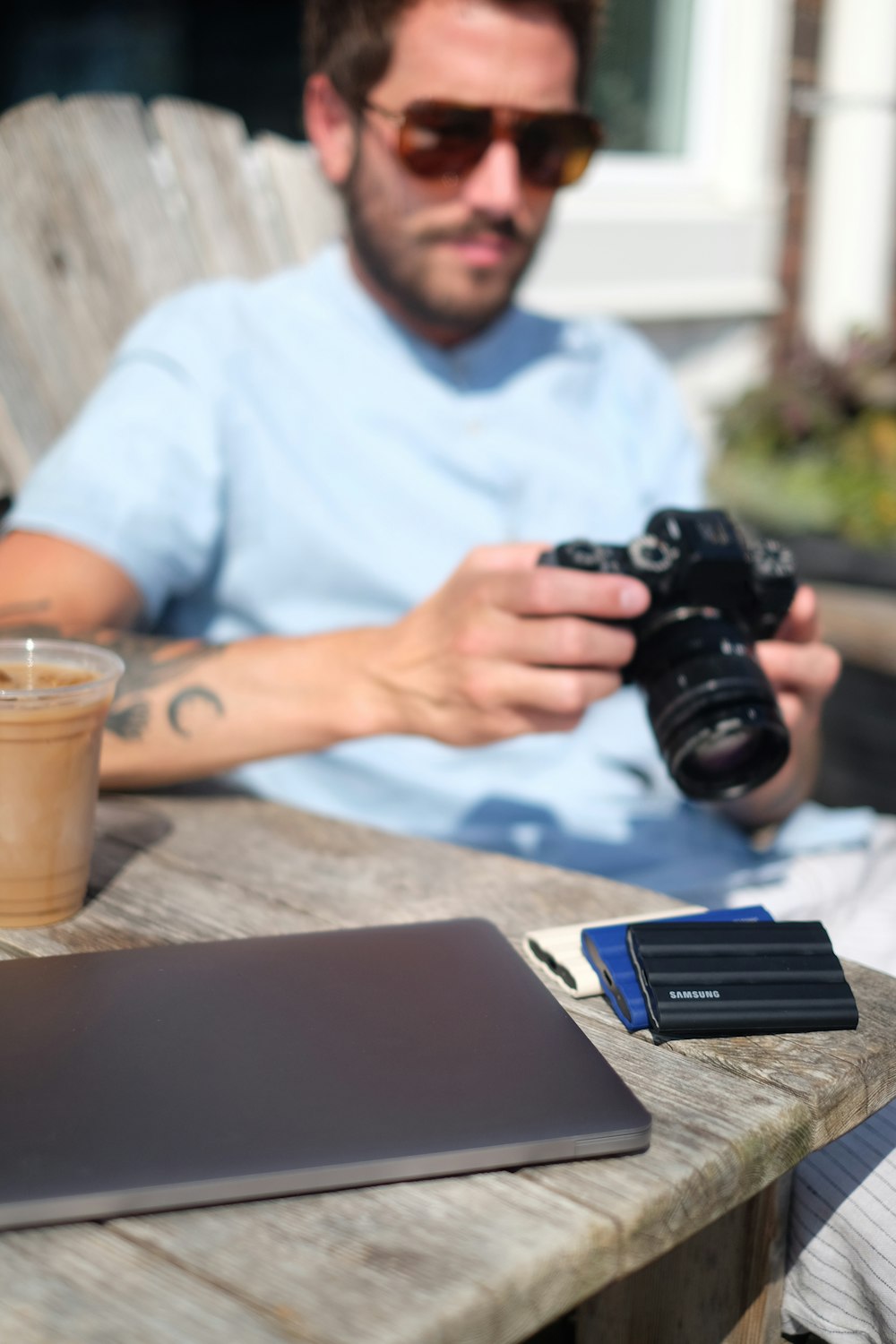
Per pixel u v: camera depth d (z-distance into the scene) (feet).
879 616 6.71
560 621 3.24
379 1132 2.03
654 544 3.26
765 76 11.41
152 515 4.64
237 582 5.03
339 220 6.33
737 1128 2.15
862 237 12.34
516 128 4.80
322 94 5.18
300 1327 1.67
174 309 5.16
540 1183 1.99
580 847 4.84
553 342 5.65
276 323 5.15
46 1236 1.84
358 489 5.08
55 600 4.31
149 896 2.99
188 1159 1.95
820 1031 2.47
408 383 5.20
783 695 3.92
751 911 2.84
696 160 11.58
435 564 5.13
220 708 3.67
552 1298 1.83
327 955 2.66
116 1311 1.69
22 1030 2.31
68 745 2.70
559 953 2.68
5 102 13.89
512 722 3.42
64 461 4.65
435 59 4.74
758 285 11.81
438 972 2.60
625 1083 2.22
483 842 4.84
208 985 2.51
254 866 3.20
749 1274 2.80
